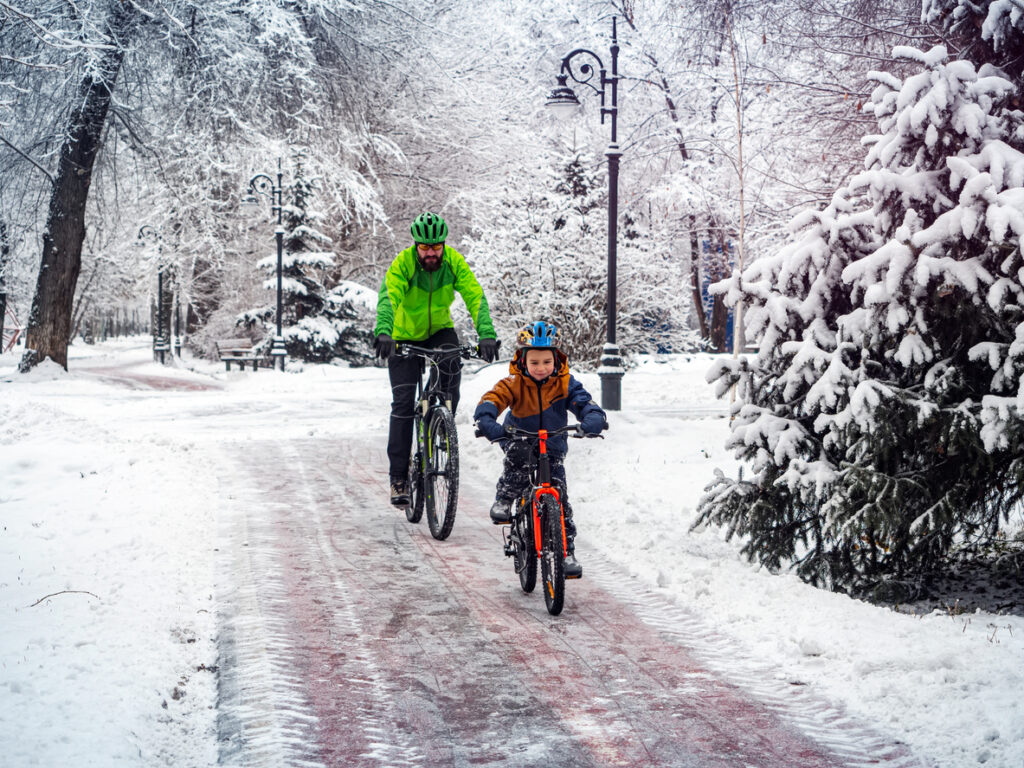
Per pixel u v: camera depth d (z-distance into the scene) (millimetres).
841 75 14703
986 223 5020
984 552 6383
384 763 3346
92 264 46156
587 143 28938
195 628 4703
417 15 28703
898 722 3598
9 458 8844
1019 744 3301
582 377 19172
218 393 21281
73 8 21109
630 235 25938
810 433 5727
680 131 29672
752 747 3486
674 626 4867
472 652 4473
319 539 6691
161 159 25094
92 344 83688
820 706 3818
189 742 3477
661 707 3848
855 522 5270
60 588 5121
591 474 9203
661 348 26188
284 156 27156
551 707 3850
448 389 7062
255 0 23547
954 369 5316
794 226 5816
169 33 21703
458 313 24234
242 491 8406
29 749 3146
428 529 7090
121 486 8086
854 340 5512
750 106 18219
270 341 33625
